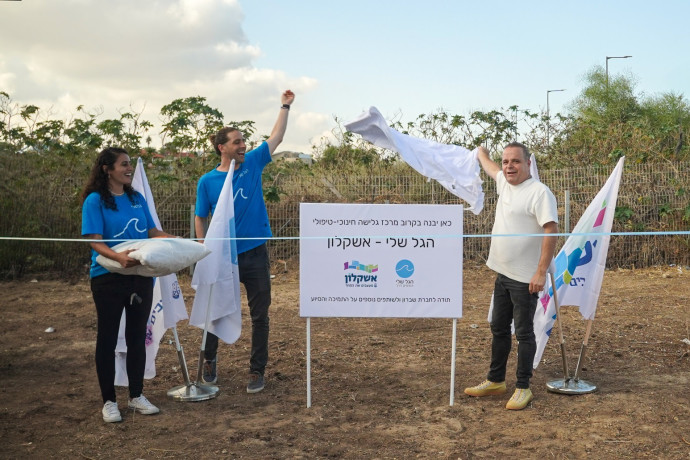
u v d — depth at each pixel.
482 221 13.36
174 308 5.78
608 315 8.87
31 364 6.93
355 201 13.68
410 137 6.44
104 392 5.23
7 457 4.55
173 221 13.16
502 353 5.69
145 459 4.52
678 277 11.79
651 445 4.61
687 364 6.56
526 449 4.59
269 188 13.29
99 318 5.13
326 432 4.97
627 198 13.27
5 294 10.95
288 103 6.41
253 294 5.96
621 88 29.78
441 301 5.38
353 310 5.40
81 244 12.88
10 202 12.74
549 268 5.54
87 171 13.42
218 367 6.78
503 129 15.66
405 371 6.53
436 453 4.55
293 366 6.76
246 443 4.76
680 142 15.66
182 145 13.73
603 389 5.84
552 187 13.54
